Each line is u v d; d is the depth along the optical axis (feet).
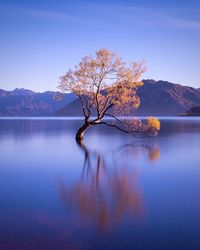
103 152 102.78
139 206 42.78
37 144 131.54
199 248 30.35
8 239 32.35
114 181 58.75
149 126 140.67
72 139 156.46
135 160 84.69
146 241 31.78
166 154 96.27
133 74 127.75
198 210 40.96
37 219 37.78
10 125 357.00
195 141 140.67
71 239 32.30
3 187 54.75
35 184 56.85
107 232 33.91
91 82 130.62
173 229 34.65
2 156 95.50
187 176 63.10
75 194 49.11
